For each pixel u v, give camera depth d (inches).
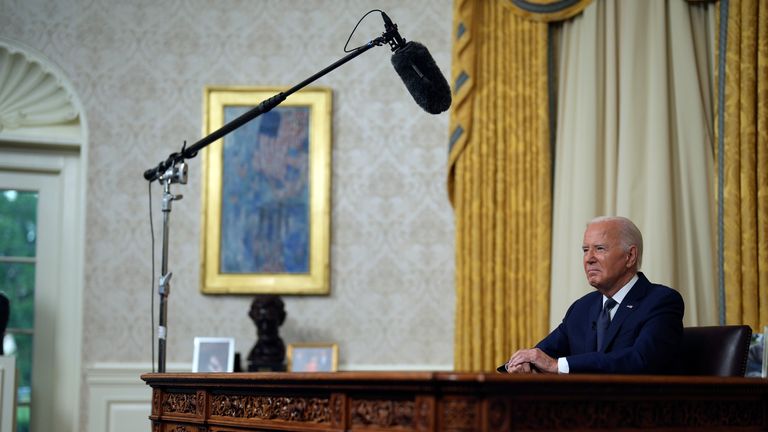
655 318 130.2
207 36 234.7
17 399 212.5
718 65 204.1
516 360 119.7
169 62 233.8
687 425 103.3
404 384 91.7
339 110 231.8
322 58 233.1
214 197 228.8
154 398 140.0
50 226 241.6
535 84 219.9
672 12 210.5
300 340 225.1
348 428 98.4
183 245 229.0
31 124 237.8
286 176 229.5
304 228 227.9
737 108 199.6
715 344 131.0
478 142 220.2
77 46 233.9
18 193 242.5
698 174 204.7
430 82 138.8
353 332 225.0
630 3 211.8
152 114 232.5
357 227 228.4
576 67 217.3
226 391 121.3
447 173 223.1
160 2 235.9
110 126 232.1
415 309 225.0
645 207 205.9
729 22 202.7
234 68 233.5
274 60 233.6
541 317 211.5
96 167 230.8
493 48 222.5
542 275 212.7
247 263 227.3
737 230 196.9
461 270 218.7
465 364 215.0
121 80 233.1
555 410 92.6
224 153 230.1
